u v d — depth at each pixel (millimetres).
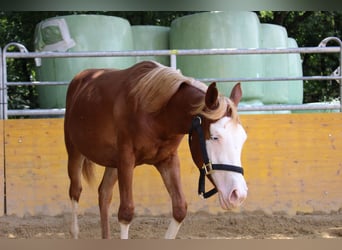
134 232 6656
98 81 5488
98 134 5199
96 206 7551
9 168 7484
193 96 4430
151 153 4848
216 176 3986
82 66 8477
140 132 4734
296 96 10070
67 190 7535
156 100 4629
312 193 7613
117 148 4996
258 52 7465
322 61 14906
